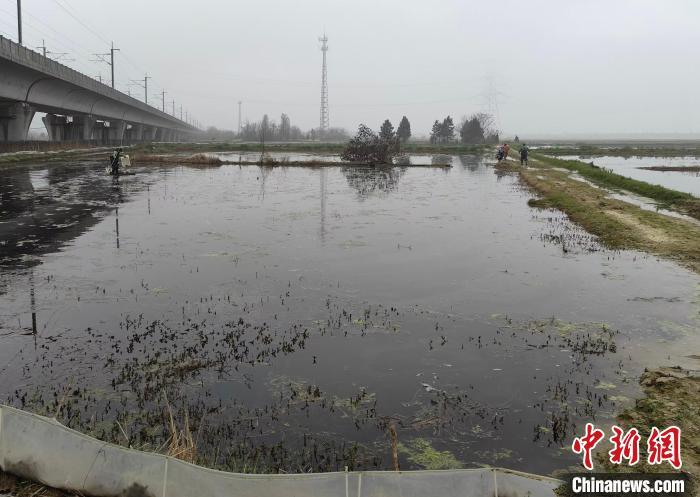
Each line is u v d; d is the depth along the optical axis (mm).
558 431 5875
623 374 7250
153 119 102938
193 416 6133
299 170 43250
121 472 4227
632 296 10570
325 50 144500
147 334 8430
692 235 15719
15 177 32406
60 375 7016
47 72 42406
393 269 12531
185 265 12602
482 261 13367
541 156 55719
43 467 4453
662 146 101750
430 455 5484
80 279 11289
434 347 8148
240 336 8453
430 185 32156
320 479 3992
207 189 28609
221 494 4012
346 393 6758
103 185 29344
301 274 11984
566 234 16875
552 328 8914
